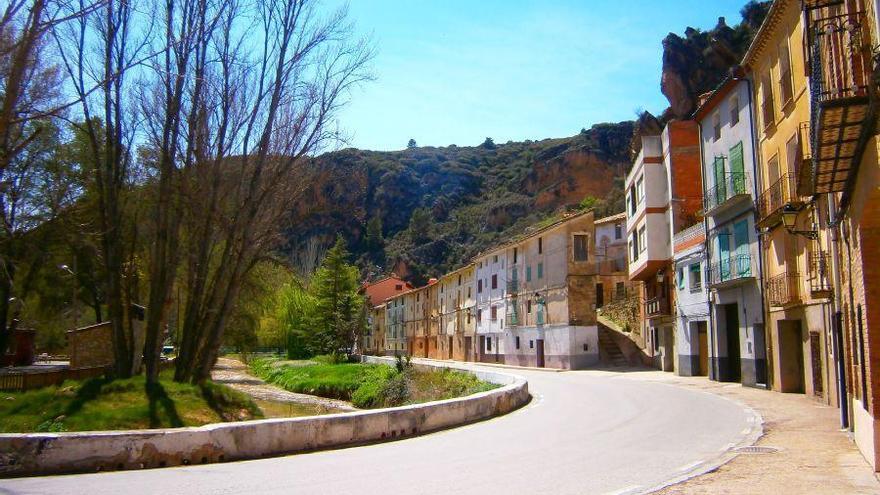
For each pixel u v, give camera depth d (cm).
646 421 1567
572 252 4662
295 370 5147
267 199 2527
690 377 3169
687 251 3222
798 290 2117
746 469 956
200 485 887
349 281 6588
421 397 3080
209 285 2747
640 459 1058
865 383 989
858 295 1000
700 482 868
